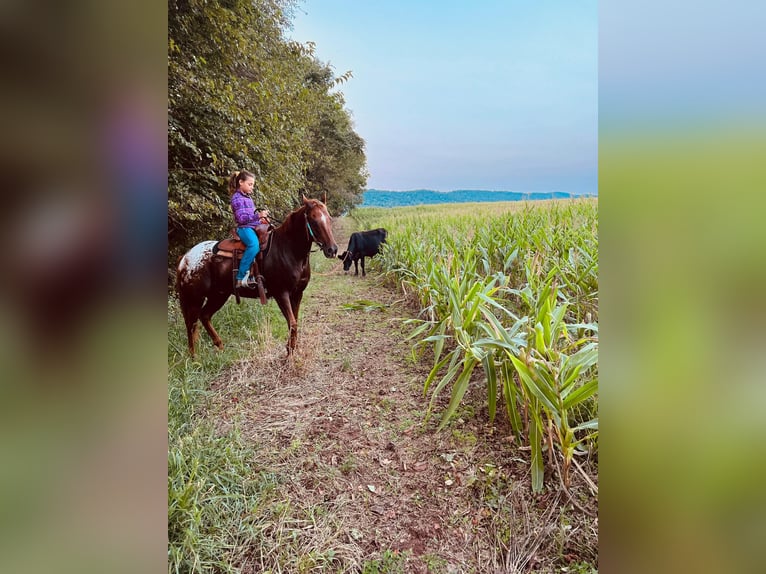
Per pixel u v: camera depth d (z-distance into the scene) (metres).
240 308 4.28
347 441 2.20
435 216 11.29
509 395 2.04
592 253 3.17
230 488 1.74
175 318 3.72
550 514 1.64
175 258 4.36
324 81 12.12
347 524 1.65
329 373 3.06
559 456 1.91
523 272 4.26
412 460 2.04
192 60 3.52
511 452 2.03
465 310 2.62
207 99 3.48
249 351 3.30
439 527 1.64
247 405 2.56
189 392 2.40
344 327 4.22
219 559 1.43
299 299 3.52
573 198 7.00
